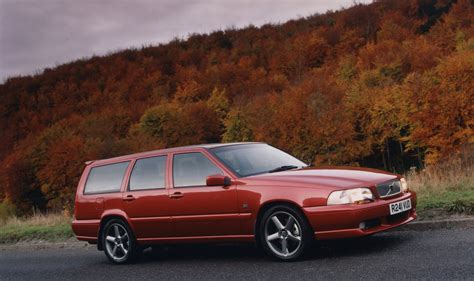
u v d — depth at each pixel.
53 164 100.50
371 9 176.12
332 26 179.00
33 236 13.34
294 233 6.95
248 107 107.44
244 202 7.25
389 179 7.12
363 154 91.06
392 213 6.82
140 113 139.50
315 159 90.12
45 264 9.60
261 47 187.00
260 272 6.61
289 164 8.08
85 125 127.44
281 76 138.38
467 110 76.44
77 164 99.50
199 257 8.43
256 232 7.25
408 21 159.12
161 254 9.30
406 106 83.44
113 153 101.56
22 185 105.25
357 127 94.75
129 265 8.52
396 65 108.88
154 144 106.38
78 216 9.26
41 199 105.00
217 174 7.55
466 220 7.78
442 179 10.83
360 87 102.75
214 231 7.61
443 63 84.00
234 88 143.00
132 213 8.45
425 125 79.38
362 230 6.57
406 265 5.95
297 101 95.62
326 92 98.75
